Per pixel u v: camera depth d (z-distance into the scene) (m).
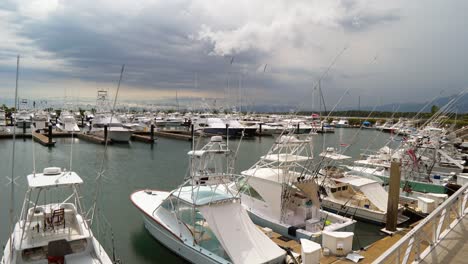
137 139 63.12
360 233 16.86
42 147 49.25
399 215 18.48
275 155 18.39
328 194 20.09
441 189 23.11
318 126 28.55
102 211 19.80
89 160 39.19
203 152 15.27
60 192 22.23
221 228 12.24
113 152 46.44
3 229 16.12
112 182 28.20
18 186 24.77
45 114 92.62
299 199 16.44
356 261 12.62
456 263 6.52
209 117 84.19
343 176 21.02
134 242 15.31
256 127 77.31
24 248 10.51
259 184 17.17
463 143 44.16
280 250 12.16
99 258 10.98
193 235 12.97
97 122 65.94
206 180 15.06
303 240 12.80
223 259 11.58
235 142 64.12
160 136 69.56
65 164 36.00
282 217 15.95
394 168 16.48
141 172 32.81
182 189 15.14
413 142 27.78
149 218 15.23
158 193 18.55
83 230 12.04
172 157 42.53
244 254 11.55
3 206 19.83
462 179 24.30
